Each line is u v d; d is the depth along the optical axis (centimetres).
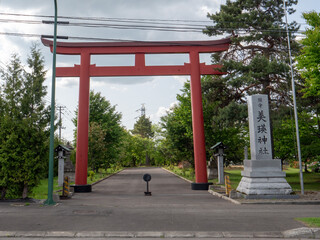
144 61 2227
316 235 716
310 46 1731
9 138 1314
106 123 4231
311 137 2156
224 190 1906
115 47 2217
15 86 1419
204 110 2992
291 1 2308
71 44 2200
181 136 3281
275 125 2070
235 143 3105
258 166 1440
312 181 2592
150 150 8556
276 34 2159
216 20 2400
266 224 825
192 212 1033
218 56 2595
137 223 852
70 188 1975
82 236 733
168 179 3262
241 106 2109
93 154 3691
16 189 1377
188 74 2238
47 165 1412
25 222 868
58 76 2183
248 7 2367
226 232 741
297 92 2161
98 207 1168
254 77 2098
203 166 2169
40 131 1396
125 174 4488
